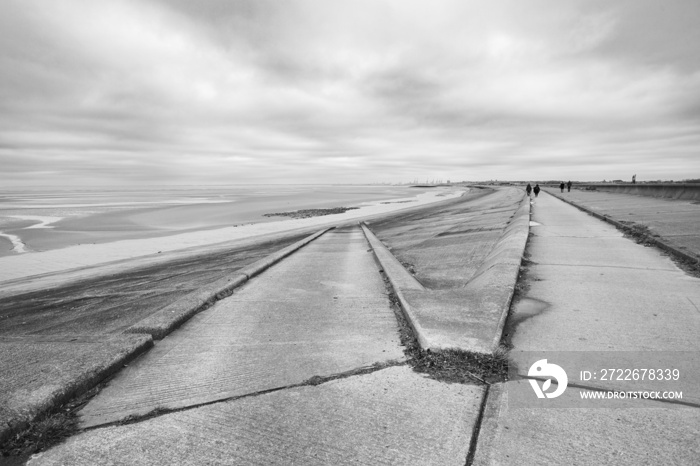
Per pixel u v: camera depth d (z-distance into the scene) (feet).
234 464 6.96
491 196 170.81
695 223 32.76
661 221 35.42
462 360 10.32
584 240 29.09
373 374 10.02
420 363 10.42
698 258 19.70
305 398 9.03
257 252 45.16
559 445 7.05
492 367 9.94
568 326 12.49
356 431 7.75
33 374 9.82
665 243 24.22
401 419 8.06
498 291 15.60
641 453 6.77
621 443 7.04
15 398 8.71
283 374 10.28
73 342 12.00
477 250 31.37
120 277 36.17
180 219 113.80
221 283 20.21
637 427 7.47
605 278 18.10
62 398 9.04
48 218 121.29
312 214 123.54
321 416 8.30
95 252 59.82
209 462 7.04
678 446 6.90
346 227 66.39
